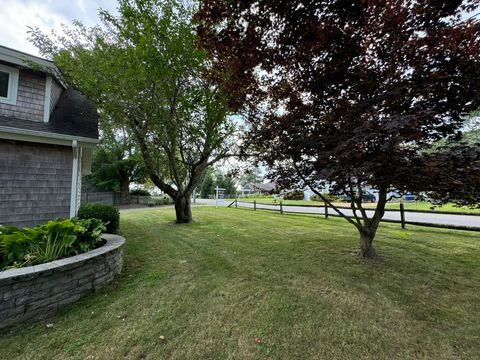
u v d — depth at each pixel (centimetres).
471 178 249
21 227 437
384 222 731
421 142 288
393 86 292
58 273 245
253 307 247
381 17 276
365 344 192
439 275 323
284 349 187
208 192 3919
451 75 270
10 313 213
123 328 211
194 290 286
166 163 912
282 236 575
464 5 258
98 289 286
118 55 582
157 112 609
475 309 241
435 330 209
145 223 812
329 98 353
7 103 455
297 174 392
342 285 296
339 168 279
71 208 485
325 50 308
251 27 281
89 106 639
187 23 555
